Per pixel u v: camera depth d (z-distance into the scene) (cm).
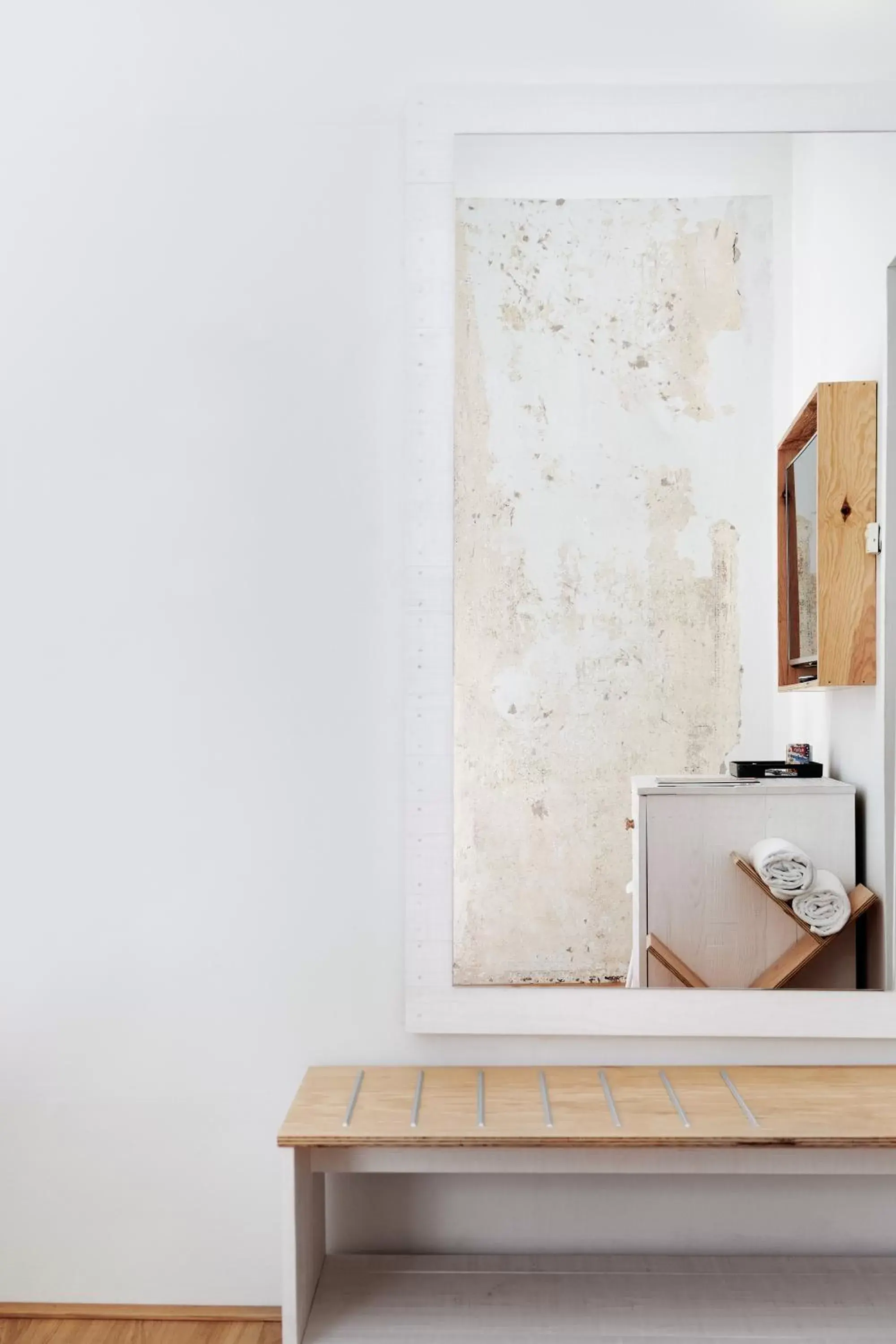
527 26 192
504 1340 165
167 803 196
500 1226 195
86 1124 196
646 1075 186
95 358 196
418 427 190
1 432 196
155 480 195
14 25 196
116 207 195
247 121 194
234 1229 196
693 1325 170
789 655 187
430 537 190
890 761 186
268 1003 195
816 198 187
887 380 187
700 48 191
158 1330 192
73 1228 196
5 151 196
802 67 191
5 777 196
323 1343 164
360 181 193
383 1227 195
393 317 193
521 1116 168
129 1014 196
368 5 193
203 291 195
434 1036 194
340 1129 164
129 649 196
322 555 194
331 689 194
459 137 189
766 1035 188
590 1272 187
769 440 187
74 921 196
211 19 194
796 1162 167
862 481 187
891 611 186
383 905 194
